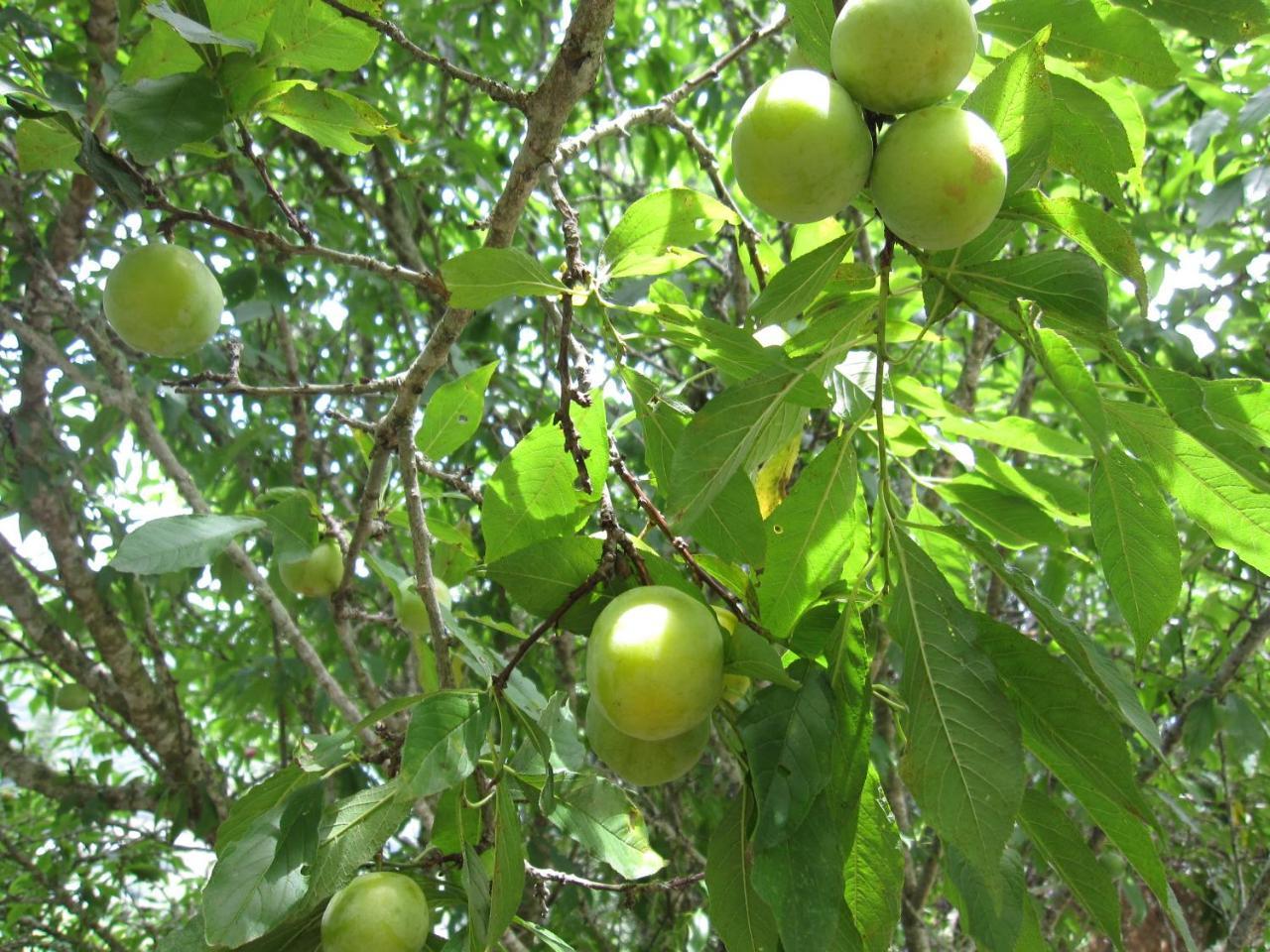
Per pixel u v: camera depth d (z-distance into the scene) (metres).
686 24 1.24
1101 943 1.17
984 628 0.34
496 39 1.09
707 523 0.39
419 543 0.51
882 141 0.34
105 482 1.19
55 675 1.06
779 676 0.35
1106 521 0.37
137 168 0.44
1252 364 0.99
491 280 0.39
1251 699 0.98
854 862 0.37
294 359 0.86
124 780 1.43
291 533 0.60
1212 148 0.98
